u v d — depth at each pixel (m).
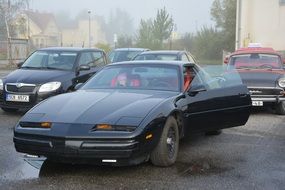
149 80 7.06
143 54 14.59
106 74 7.39
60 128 5.51
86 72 11.37
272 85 11.01
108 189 5.23
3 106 10.30
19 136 5.70
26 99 10.06
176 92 6.77
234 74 7.93
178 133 6.48
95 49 12.51
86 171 5.91
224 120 7.51
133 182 5.49
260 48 13.48
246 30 30.31
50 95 10.08
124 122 5.52
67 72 10.88
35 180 5.53
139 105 5.97
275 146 7.62
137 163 5.65
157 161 6.07
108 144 5.39
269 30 29.95
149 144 5.68
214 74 7.79
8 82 10.26
